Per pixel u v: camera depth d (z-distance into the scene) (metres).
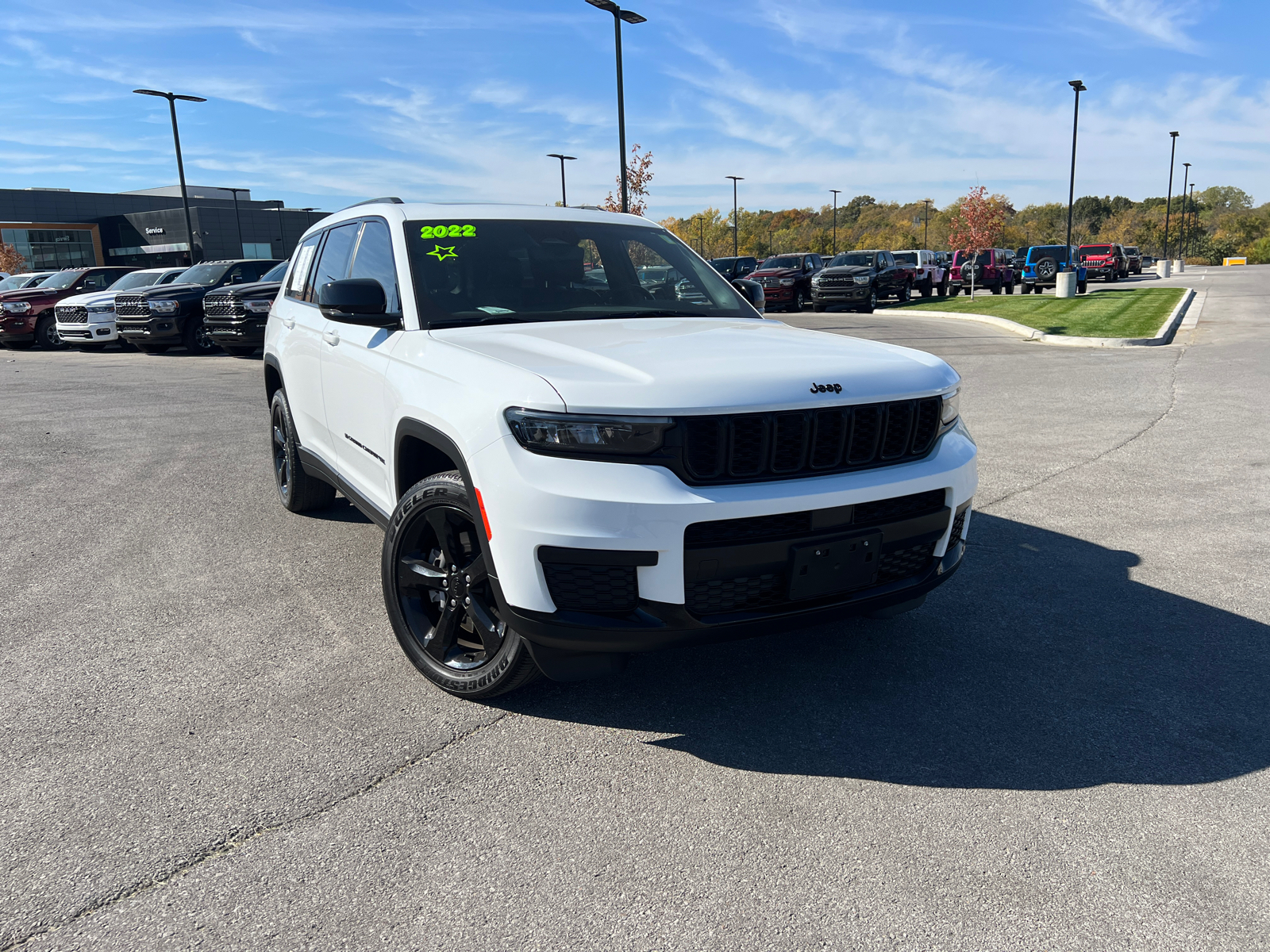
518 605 2.73
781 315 26.48
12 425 9.48
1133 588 4.27
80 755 2.88
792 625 2.85
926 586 3.08
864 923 2.12
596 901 2.21
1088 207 146.88
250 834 2.48
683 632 2.66
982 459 7.07
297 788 2.71
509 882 2.28
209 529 5.44
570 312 3.83
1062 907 2.17
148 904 2.20
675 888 2.25
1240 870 2.29
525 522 2.66
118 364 16.70
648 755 2.88
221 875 2.31
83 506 6.04
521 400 2.68
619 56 22.41
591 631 2.66
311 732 3.04
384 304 3.59
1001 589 4.29
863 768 2.79
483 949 2.05
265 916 2.16
